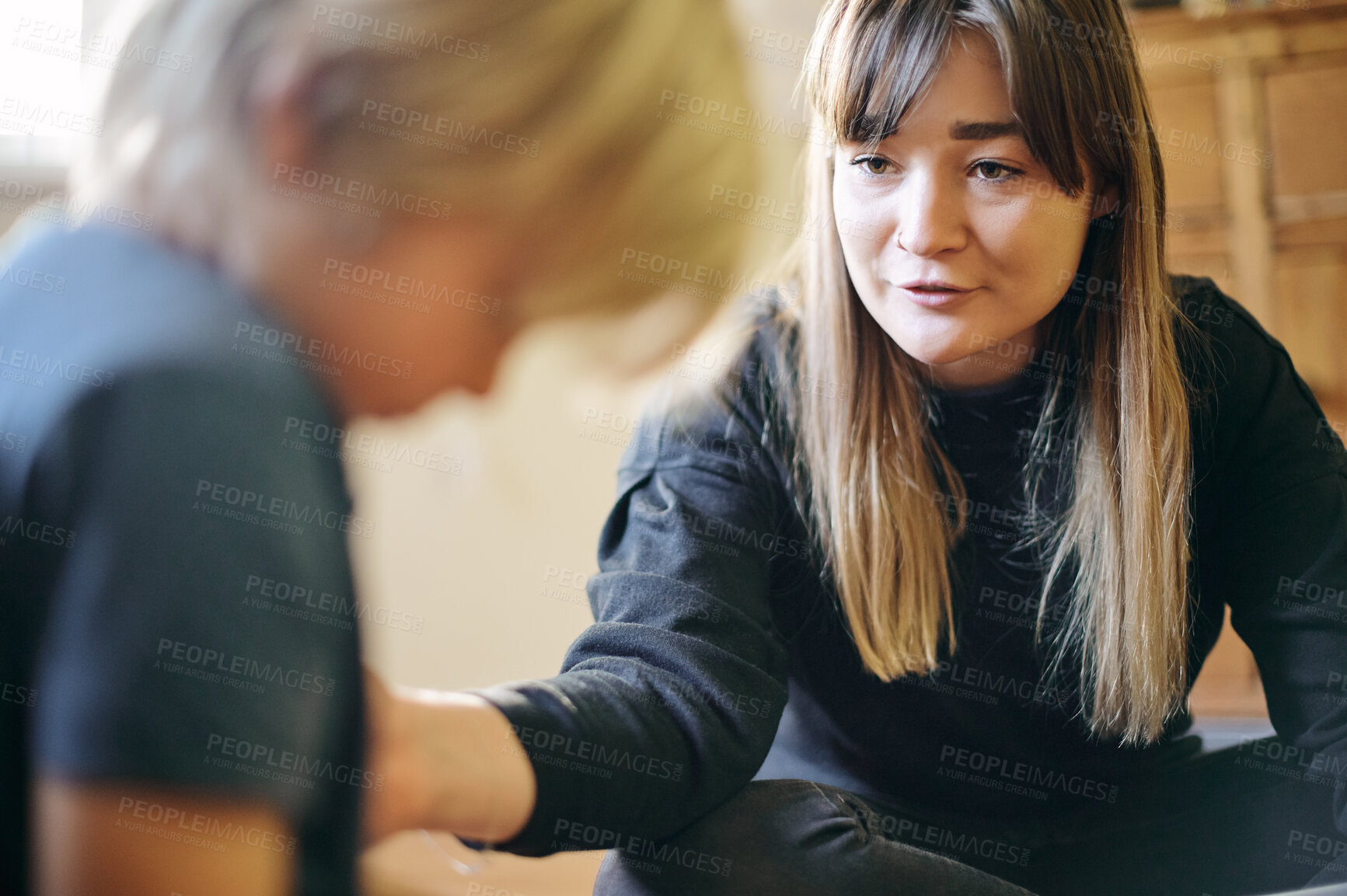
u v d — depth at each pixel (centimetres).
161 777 32
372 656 62
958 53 76
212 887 33
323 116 37
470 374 42
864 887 74
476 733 65
